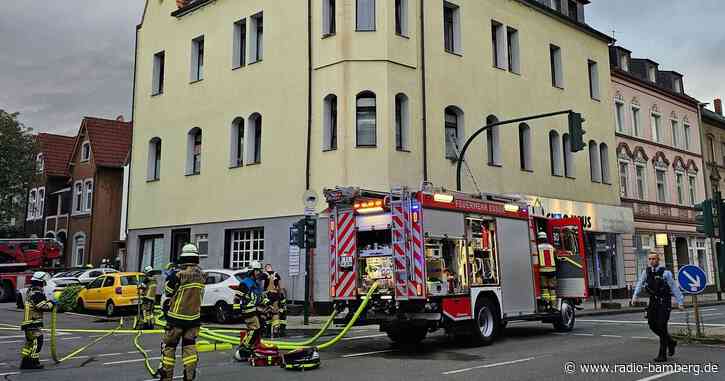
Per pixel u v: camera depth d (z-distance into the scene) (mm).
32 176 38125
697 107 40312
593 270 28875
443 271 12008
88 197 38219
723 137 43438
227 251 23984
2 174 36531
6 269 29953
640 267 32406
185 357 7914
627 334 14523
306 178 21156
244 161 23734
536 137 26656
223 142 24734
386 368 9789
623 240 31078
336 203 12883
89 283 22844
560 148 28016
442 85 22578
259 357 10375
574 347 12133
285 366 9820
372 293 11914
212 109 25438
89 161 38312
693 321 17875
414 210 11727
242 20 24828
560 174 27781
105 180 37500
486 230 13430
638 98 34938
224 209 24203
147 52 29156
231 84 24766
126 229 28719
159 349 12961
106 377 9328
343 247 12688
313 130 21312
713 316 20047
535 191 26016
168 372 7945
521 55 26547
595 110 30734
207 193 25047
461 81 23422
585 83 30297
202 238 24969
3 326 17844
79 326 18234
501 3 25938
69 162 39688
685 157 38375
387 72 20609
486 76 24578
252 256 23109
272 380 8789
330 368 9898
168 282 8016
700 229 15320
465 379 8633
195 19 26859
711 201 15219
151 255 27438
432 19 22578
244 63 24812
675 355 10875
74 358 11594
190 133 26469
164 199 26984
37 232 42625
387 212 12336
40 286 10664
